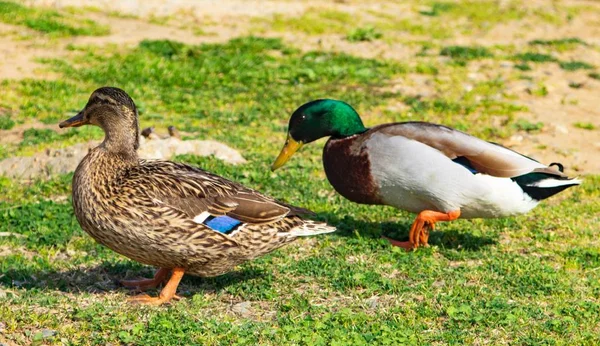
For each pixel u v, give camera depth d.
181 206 9.04
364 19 29.06
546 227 12.57
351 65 22.81
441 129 11.48
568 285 10.20
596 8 34.44
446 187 11.20
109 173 9.13
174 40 24.50
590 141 17.94
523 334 8.80
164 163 9.61
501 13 32.09
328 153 12.06
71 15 26.03
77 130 16.73
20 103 18.55
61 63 21.39
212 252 9.15
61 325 8.65
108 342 8.33
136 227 8.93
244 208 9.25
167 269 9.90
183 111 18.75
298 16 28.39
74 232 11.67
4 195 13.23
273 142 16.81
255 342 8.45
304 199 13.46
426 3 32.50
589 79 23.03
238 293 9.79
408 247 11.52
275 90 20.64
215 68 21.98
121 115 9.30
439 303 9.55
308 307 9.41
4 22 24.27
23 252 11.02
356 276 10.17
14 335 8.39
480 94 20.94
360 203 12.09
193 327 8.63
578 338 8.71
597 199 14.08
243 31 26.45
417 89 21.22
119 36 24.48
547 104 20.48
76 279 10.09
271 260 10.81
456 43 26.92
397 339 8.48
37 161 14.61
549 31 30.14
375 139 11.58
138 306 9.21
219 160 14.77
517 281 10.32
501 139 17.78
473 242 11.85
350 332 8.63
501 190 11.21
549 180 11.34
